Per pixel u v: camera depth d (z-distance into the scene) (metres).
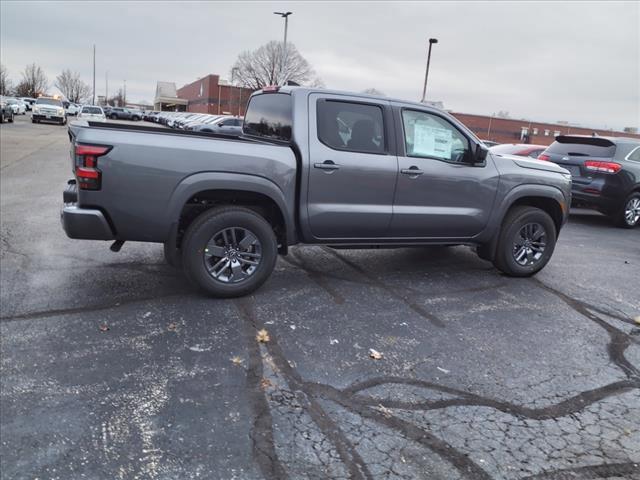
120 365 3.44
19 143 19.39
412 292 5.14
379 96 4.93
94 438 2.72
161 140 4.12
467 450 2.76
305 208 4.66
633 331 4.46
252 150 4.39
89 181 3.98
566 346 4.09
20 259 5.61
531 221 5.64
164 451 2.64
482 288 5.38
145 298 4.59
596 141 10.02
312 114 4.67
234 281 4.59
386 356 3.76
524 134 54.41
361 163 4.76
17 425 2.79
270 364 3.56
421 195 5.07
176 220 4.23
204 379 3.33
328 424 2.93
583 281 5.86
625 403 3.30
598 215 11.86
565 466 2.68
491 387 3.41
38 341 3.71
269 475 2.51
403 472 2.57
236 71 51.84
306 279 5.34
